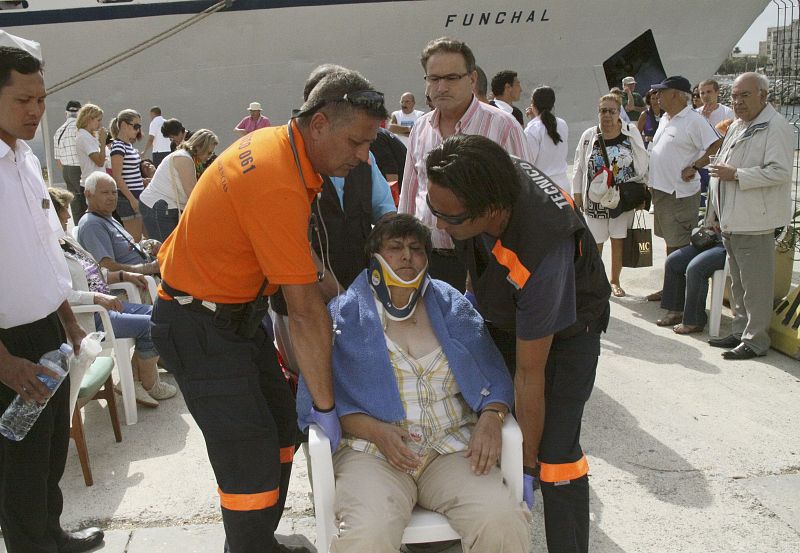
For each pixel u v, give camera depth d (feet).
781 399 14.05
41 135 37.96
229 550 8.18
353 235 10.30
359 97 6.77
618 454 12.15
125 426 13.87
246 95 53.16
